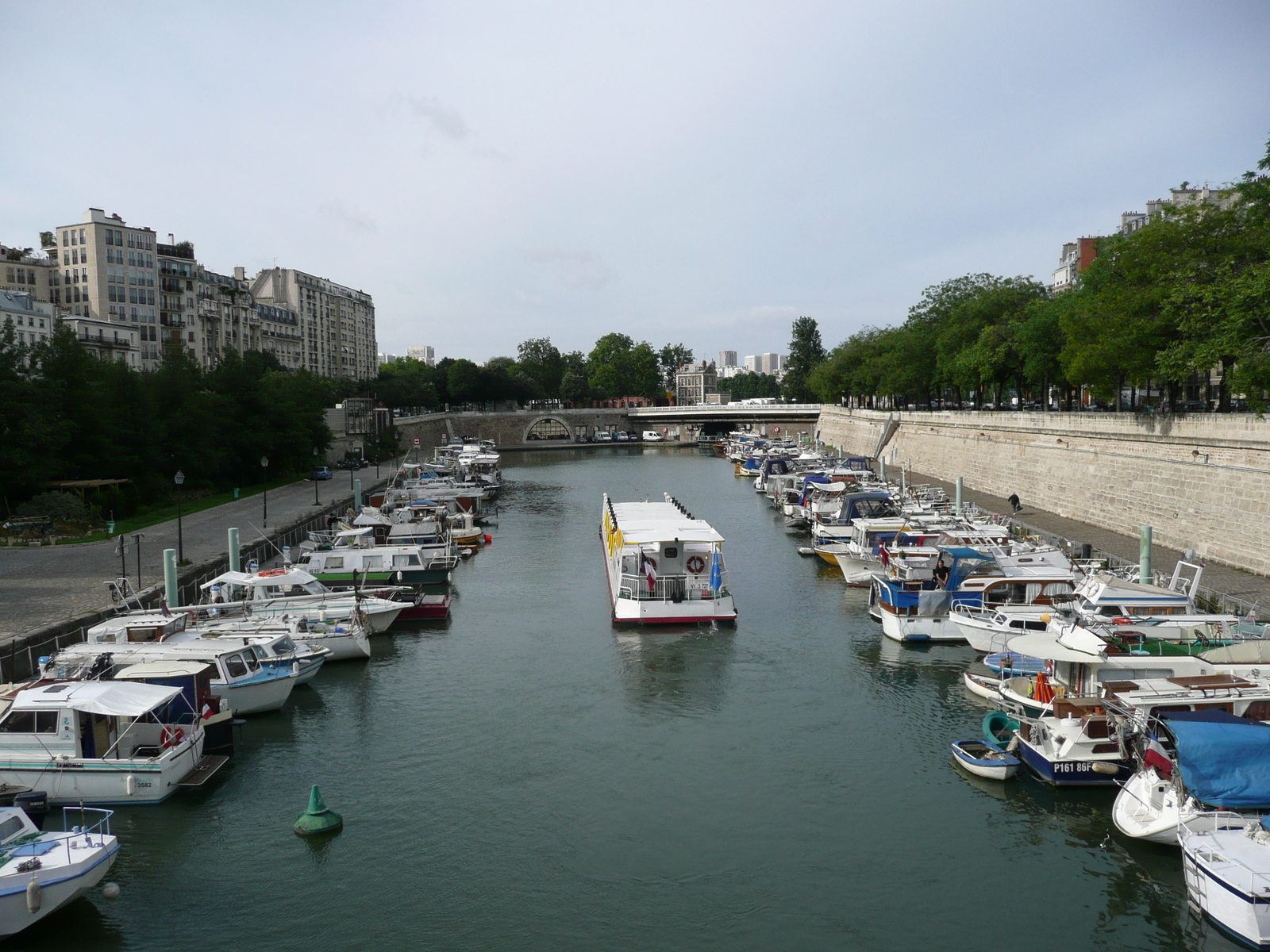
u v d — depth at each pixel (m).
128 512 65.88
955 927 19.81
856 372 133.38
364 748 29.22
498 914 20.27
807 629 42.97
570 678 36.00
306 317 197.00
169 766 25.03
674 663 37.69
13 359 61.88
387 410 138.75
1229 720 22.70
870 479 83.06
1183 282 49.28
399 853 22.81
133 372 75.50
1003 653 33.44
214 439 82.62
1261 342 42.19
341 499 77.12
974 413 87.31
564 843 23.25
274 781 26.75
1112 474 60.12
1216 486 48.47
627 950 18.98
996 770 26.14
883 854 22.66
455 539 65.81
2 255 124.44
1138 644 30.70
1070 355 64.69
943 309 108.94
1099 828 23.77
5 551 49.78
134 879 21.59
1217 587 41.19
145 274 133.38
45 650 32.19
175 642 32.31
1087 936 19.45
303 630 38.06
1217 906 19.11
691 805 25.23
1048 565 44.47
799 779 26.77
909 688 34.53
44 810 23.78
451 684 35.38
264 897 20.89
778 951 18.95
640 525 48.66
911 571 42.50
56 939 19.28
